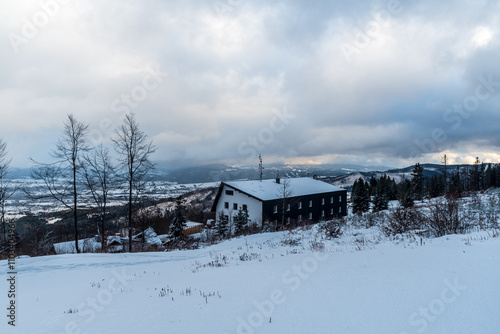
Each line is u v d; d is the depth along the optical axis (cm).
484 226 1079
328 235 1452
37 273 1091
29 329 455
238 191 4300
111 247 2516
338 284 515
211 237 2906
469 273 461
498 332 287
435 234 1051
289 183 4816
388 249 801
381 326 337
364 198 5197
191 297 583
